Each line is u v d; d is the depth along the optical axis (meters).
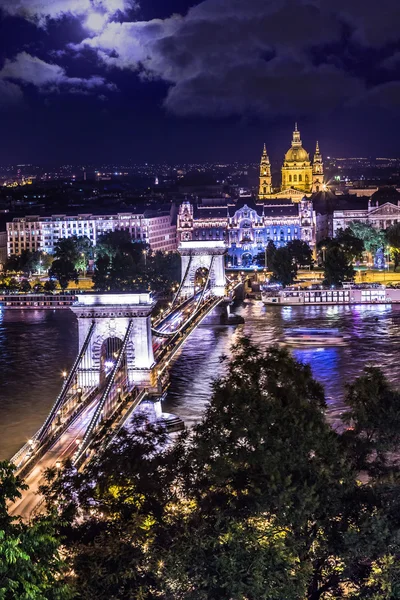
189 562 91.25
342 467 103.44
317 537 99.94
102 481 105.00
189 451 109.81
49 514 93.69
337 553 98.12
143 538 95.12
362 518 98.19
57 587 81.81
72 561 93.75
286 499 94.25
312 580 100.75
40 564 81.56
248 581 88.75
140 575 94.12
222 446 103.38
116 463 106.94
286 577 90.56
